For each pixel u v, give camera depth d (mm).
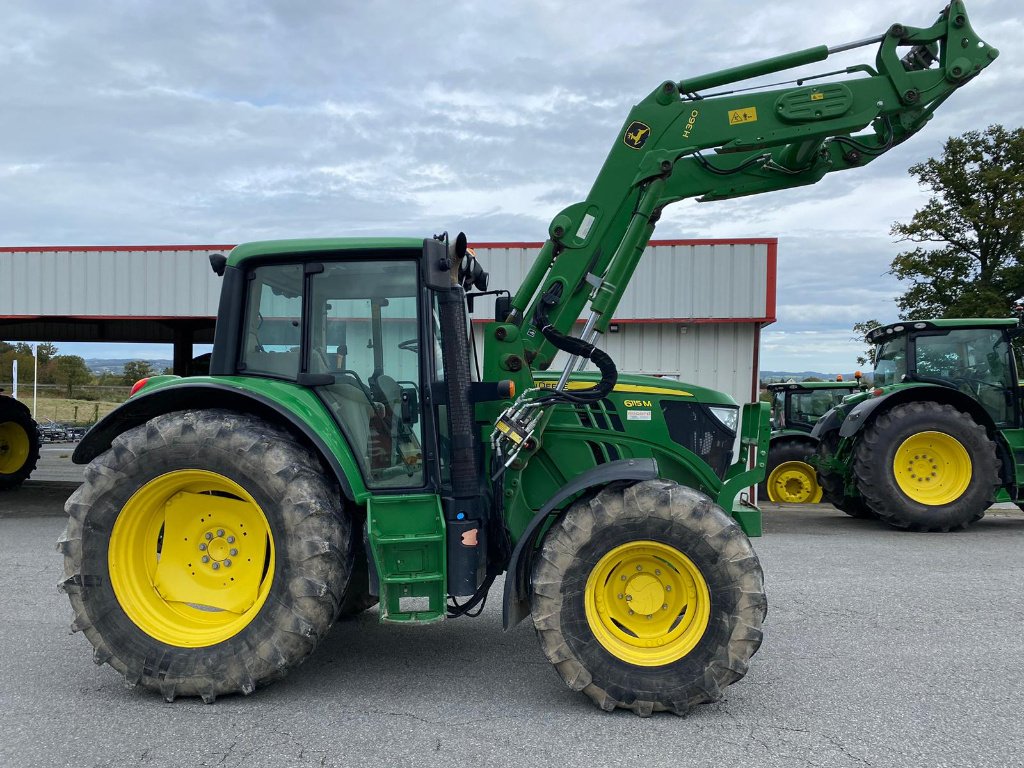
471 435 3285
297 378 3463
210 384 3312
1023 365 12039
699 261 10391
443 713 3096
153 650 3201
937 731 2932
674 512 3096
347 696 3283
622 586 3225
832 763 2660
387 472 3404
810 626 4363
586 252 3828
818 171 4004
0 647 3965
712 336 10555
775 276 10289
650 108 3844
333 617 3217
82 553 3236
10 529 8094
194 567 3406
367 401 3445
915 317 23578
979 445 7500
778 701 3240
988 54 3766
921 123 3920
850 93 3773
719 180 3926
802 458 10320
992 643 4059
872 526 8227
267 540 3336
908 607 4773
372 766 2617
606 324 3664
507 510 3584
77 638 4121
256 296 3562
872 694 3324
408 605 3322
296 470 3191
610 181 3850
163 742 2814
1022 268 22047
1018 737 2881
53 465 15914
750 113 3807
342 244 3438
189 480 3277
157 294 10906
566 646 3090
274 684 3436
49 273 11023
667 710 3064
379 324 3465
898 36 3787
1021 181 21797
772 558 6344
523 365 3631
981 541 7191
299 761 2658
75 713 3088
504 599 3195
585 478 3273
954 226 23172
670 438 3844
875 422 7719
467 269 3658
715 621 3051
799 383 11852
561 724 2988
